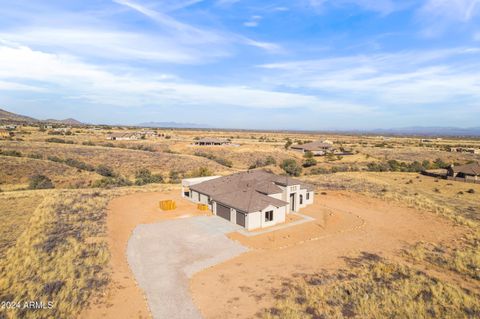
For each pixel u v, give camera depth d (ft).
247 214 87.25
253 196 95.66
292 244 75.97
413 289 49.52
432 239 79.20
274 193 104.06
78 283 50.16
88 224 82.94
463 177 171.01
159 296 49.37
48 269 54.24
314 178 174.81
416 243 76.28
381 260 64.69
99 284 51.03
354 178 169.17
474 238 78.23
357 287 51.29
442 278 55.52
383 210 110.42
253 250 71.61
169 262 63.82
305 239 80.07
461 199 127.54
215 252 70.03
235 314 43.91
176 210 107.96
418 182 164.66
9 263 55.83
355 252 70.38
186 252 69.77
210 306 46.37
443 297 47.19
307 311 43.88
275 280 55.31
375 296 47.52
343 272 58.49
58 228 77.20
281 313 43.45
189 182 129.70
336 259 65.98
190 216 100.42
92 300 45.96
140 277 56.39
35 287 47.55
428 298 47.09
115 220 91.35
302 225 92.99
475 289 51.19
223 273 58.75
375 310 43.57
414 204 115.14
